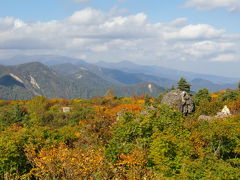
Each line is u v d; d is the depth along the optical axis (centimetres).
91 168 903
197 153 1117
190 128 1473
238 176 842
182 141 1131
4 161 1020
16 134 1192
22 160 1077
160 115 1524
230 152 1242
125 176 954
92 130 1619
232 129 1223
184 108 2338
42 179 934
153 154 1047
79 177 885
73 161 901
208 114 2317
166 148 1028
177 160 1017
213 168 891
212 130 1239
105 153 1098
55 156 943
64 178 889
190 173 876
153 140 1159
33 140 1175
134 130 1273
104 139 1435
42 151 997
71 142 1444
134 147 1158
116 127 1403
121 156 1055
